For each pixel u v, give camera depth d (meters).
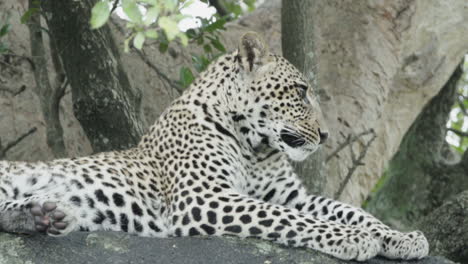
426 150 23.86
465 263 14.91
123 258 10.77
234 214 11.68
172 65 20.77
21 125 18.88
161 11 9.05
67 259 10.58
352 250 11.06
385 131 20.94
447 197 23.25
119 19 20.16
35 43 17.50
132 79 19.98
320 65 20.38
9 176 11.96
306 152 13.22
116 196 12.26
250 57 13.19
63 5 15.91
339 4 20.86
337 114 19.94
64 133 19.14
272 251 11.09
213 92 13.35
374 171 20.58
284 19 16.62
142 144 13.51
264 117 13.10
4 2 19.48
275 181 13.54
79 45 16.08
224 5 22.95
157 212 12.48
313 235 11.25
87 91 16.19
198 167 12.51
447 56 21.42
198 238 11.30
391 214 23.56
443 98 23.95
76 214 11.65
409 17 20.72
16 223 10.59
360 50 20.47
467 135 24.34
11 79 19.00
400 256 11.66
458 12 21.67
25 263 10.38
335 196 17.11
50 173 12.13
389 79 20.58
